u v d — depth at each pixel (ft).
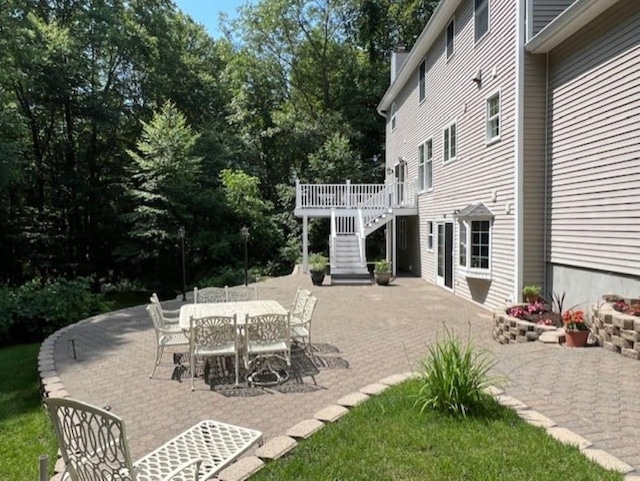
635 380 14.51
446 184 40.86
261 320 17.69
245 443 9.99
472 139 33.94
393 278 50.57
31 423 14.87
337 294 38.78
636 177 19.19
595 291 22.12
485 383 13.80
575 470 8.98
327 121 84.17
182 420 13.62
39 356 20.68
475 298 33.65
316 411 14.05
